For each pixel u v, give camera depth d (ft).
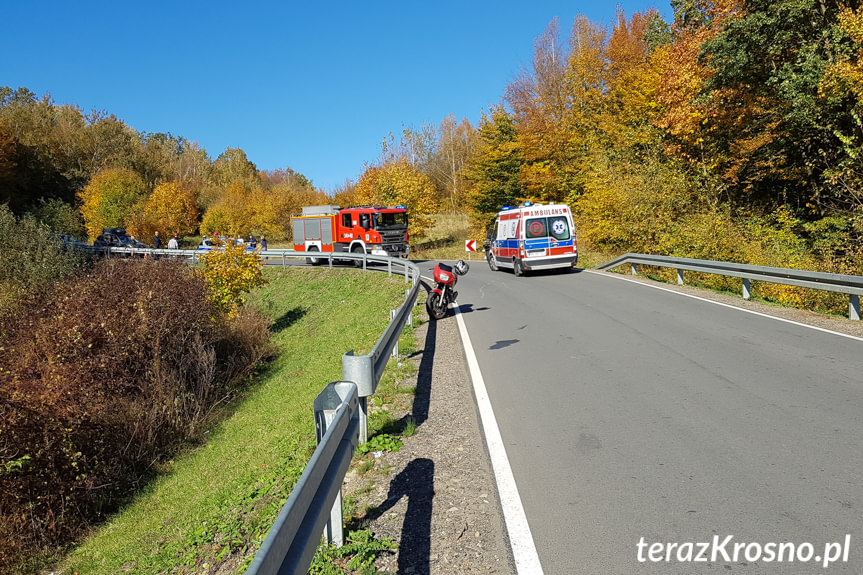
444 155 220.43
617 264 67.92
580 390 22.18
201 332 48.32
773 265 53.88
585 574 10.49
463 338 34.83
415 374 26.55
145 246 127.65
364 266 84.02
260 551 6.86
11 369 34.96
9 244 75.25
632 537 11.64
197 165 315.37
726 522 11.95
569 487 14.07
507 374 25.50
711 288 51.16
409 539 12.38
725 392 20.61
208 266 60.29
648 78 90.12
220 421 39.14
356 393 14.33
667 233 72.28
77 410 31.17
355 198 149.69
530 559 11.13
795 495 12.86
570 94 118.01
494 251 79.41
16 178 185.06
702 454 15.42
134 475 32.32
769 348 26.78
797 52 66.44
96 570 19.90
